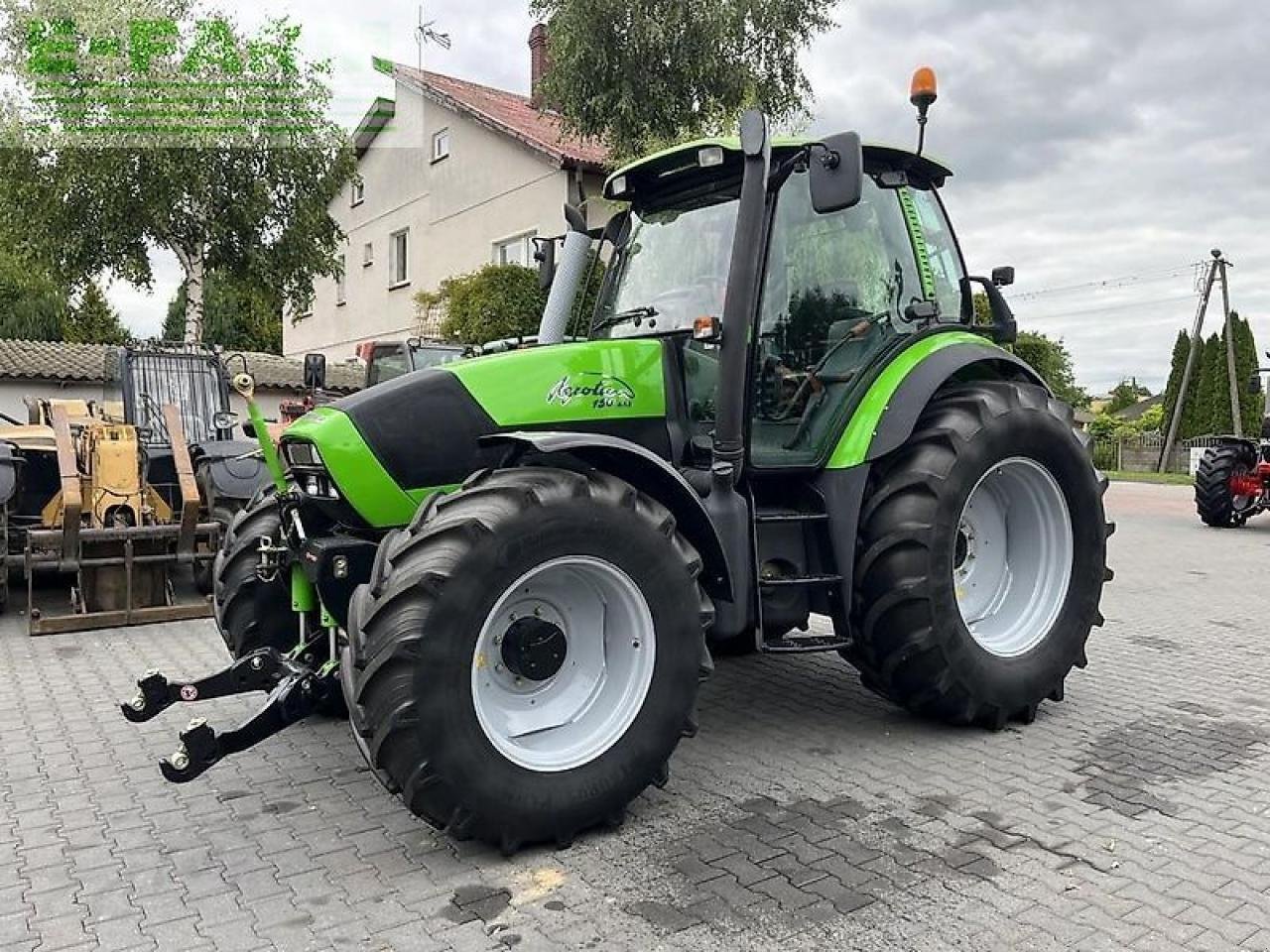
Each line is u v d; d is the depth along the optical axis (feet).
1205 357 119.03
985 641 14.29
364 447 11.15
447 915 9.05
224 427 26.99
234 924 8.92
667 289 13.79
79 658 18.60
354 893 9.46
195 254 56.49
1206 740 13.76
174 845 10.56
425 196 69.72
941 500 13.07
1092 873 9.78
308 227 58.39
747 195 11.97
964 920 8.89
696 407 13.07
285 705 10.91
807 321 13.60
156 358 28.27
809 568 13.39
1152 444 113.50
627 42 37.45
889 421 13.29
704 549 11.73
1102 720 14.66
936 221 15.78
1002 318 16.52
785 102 40.06
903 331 14.55
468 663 9.66
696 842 10.52
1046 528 14.89
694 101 39.22
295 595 12.30
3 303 100.58
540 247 16.51
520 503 9.98
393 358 37.29
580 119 39.40
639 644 10.82
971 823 10.97
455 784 9.62
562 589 10.94
